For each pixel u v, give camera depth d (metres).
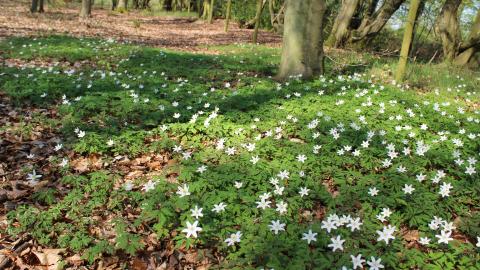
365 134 6.77
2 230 4.52
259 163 5.77
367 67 13.91
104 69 12.20
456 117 8.39
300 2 11.23
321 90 9.89
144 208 4.70
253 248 4.11
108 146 6.49
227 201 4.91
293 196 5.09
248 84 11.03
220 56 15.52
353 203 4.94
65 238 4.38
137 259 4.21
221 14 43.56
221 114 7.91
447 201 5.00
